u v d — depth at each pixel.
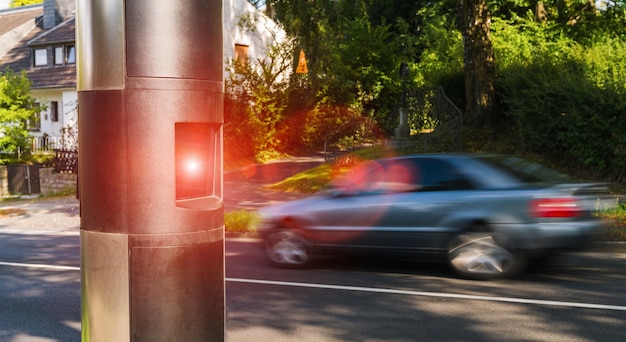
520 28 26.81
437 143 21.16
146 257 2.47
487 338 5.72
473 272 8.12
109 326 2.52
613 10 25.53
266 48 34.84
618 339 5.63
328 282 8.24
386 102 32.28
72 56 37.75
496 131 20.53
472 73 21.25
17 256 11.00
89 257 2.57
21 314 6.96
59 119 37.66
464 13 21.33
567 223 7.83
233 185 20.22
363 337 5.84
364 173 9.15
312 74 30.55
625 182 16.17
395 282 8.16
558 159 18.00
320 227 9.10
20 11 46.97
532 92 18.11
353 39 32.75
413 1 42.50
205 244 2.58
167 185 2.48
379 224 8.74
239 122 26.05
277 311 6.83
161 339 2.49
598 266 8.98
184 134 2.59
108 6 2.45
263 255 10.48
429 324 6.21
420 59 37.44
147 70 2.44
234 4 32.88
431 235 8.40
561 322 6.19
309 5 29.83
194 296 2.55
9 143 28.08
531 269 8.77
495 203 8.08
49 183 26.48
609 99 15.92
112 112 2.46
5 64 40.91
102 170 2.50
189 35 2.49
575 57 19.44
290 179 20.14
